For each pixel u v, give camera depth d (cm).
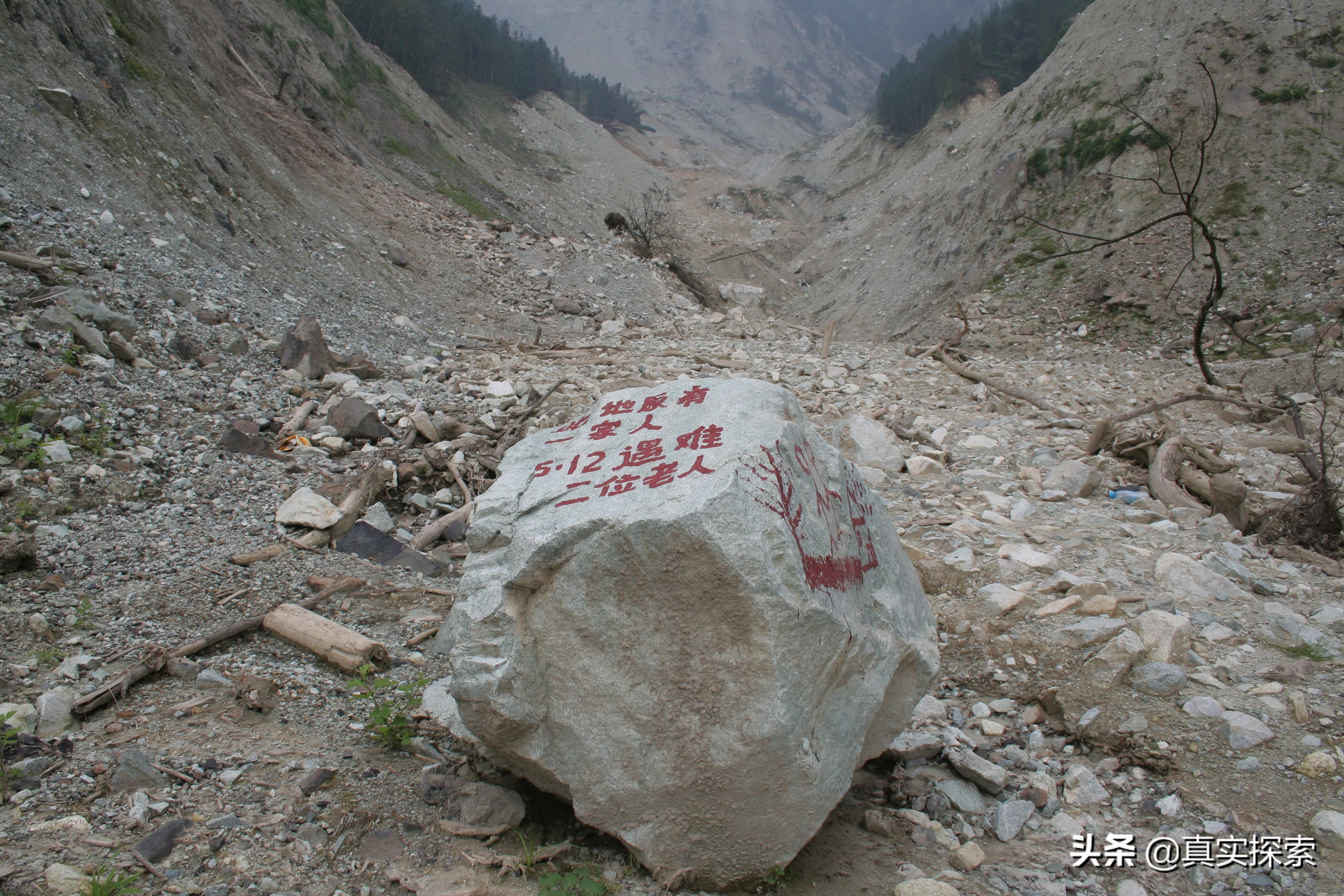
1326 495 645
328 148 2259
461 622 316
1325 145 2078
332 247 1653
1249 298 1792
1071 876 338
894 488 794
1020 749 430
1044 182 2467
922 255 2812
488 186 3269
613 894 305
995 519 693
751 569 284
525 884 308
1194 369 1577
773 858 308
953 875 331
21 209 973
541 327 1853
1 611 452
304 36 2942
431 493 777
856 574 352
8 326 766
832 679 309
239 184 1534
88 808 317
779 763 291
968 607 545
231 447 739
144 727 377
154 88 1479
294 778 351
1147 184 2209
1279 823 357
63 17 1298
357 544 632
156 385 802
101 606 483
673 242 3700
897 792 393
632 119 7912
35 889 267
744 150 10675
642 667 300
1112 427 898
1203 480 771
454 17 5281
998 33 5362
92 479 626
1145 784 396
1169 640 466
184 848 300
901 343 2305
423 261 1959
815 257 4259
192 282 1086
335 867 305
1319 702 416
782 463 319
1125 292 1958
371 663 452
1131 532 664
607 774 307
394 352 1260
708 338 1814
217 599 510
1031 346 1891
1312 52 2259
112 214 1102
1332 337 1572
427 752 386
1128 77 2462
